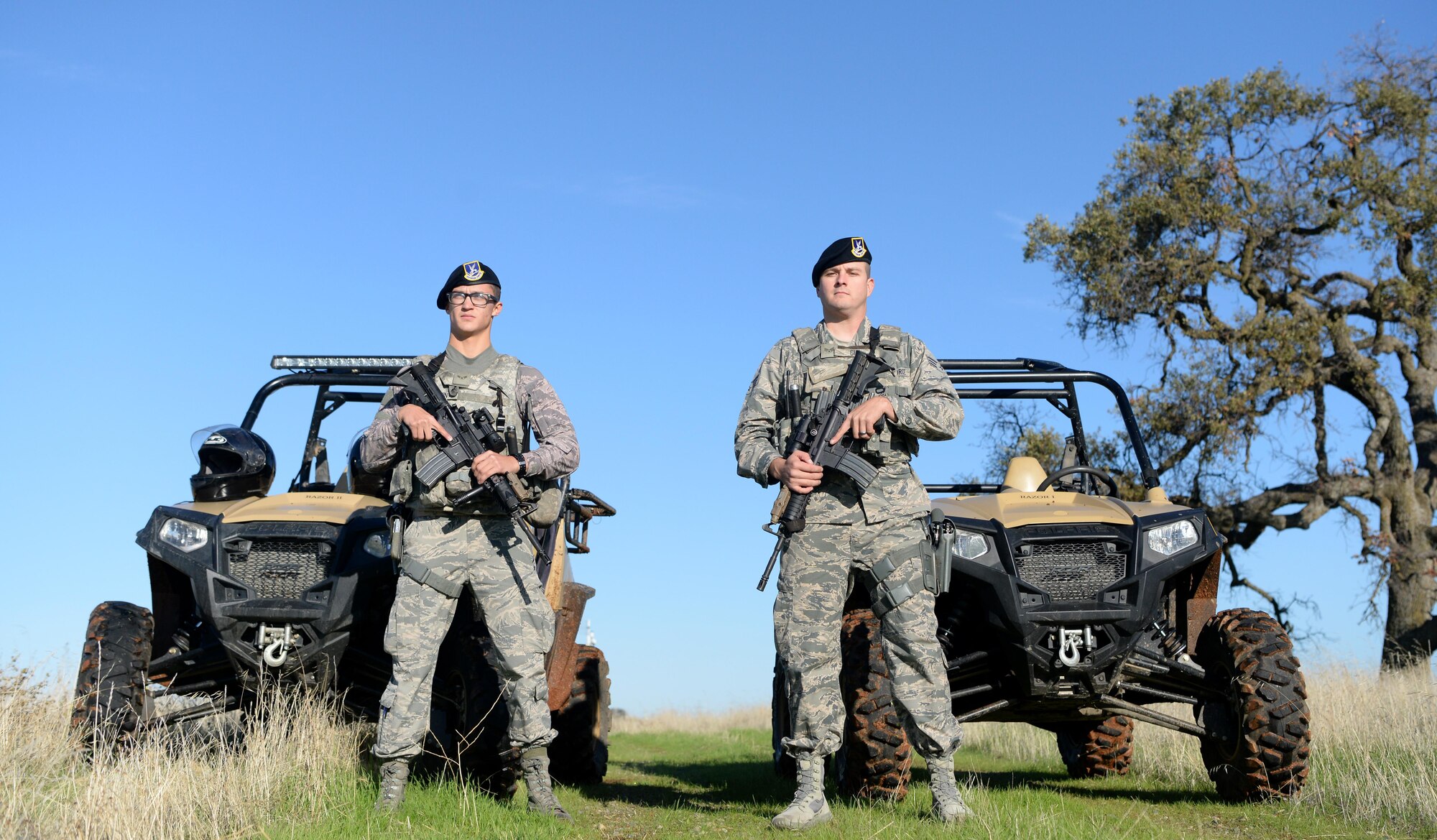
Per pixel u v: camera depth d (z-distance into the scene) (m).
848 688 5.88
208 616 5.91
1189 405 21.34
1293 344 21.78
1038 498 6.50
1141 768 8.19
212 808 4.53
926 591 5.06
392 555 5.11
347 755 5.76
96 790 4.32
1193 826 5.46
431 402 5.10
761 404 5.25
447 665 6.08
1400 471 22.84
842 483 5.05
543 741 5.13
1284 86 23.16
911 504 5.09
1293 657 6.02
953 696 6.43
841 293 5.20
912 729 5.04
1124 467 21.48
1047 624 5.99
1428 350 23.47
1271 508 22.45
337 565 5.93
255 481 6.43
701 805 6.07
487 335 5.37
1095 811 5.69
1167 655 6.61
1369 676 10.18
